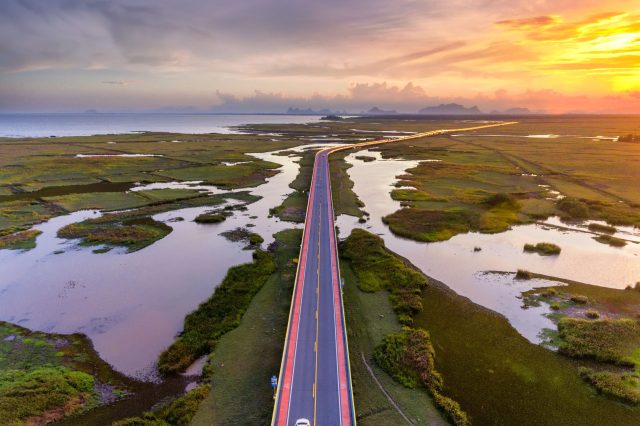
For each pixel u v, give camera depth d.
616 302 47.44
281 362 34.66
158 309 45.97
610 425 30.22
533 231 72.75
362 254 60.19
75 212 81.88
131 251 62.62
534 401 32.50
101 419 30.19
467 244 66.44
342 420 28.94
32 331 41.41
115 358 37.38
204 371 35.22
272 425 28.23
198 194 96.81
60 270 55.62
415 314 45.03
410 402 32.00
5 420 28.84
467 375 35.47
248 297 47.97
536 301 48.00
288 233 70.12
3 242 64.81
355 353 37.84
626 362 36.31
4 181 106.50
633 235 70.50
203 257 60.56
